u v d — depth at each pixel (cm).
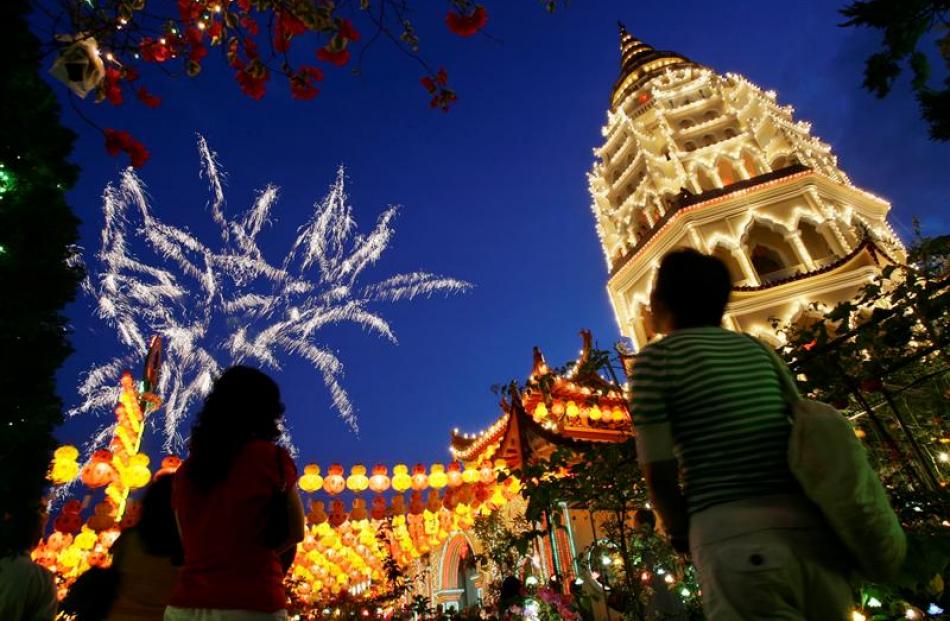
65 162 332
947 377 529
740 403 179
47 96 314
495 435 1568
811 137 2784
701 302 211
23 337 280
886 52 261
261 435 253
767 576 151
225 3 370
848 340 420
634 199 2734
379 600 1349
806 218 2262
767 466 171
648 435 184
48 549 1020
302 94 386
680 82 3120
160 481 327
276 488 233
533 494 477
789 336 515
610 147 3161
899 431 534
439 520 1697
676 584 540
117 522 985
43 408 274
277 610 216
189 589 210
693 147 2769
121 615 297
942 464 559
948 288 391
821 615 157
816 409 175
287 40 366
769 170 2494
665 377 189
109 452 984
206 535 219
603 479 461
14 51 263
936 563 275
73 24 300
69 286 306
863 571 161
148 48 356
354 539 1969
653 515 566
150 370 1644
